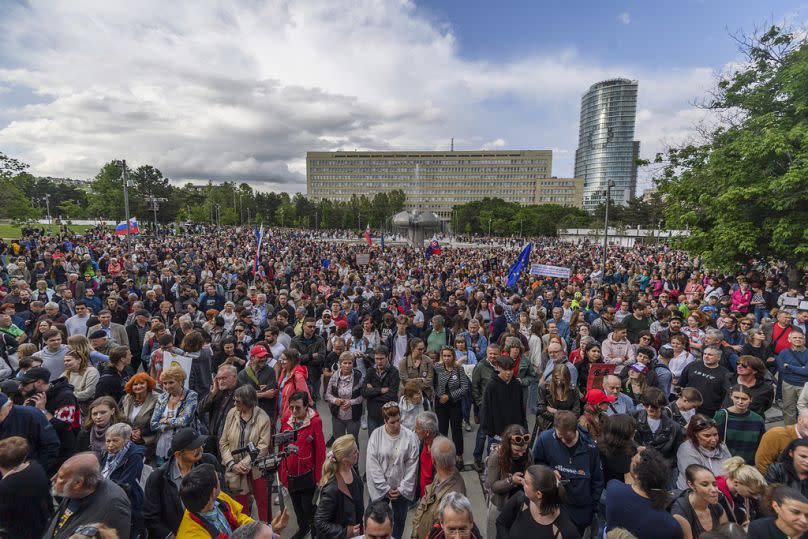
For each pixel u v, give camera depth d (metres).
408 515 4.87
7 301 9.05
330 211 108.88
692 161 16.69
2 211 47.09
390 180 161.38
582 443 3.75
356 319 10.25
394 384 5.60
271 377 5.79
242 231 66.44
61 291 10.20
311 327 7.64
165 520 3.22
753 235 13.16
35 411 4.05
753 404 4.96
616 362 6.65
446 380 5.77
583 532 3.67
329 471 3.43
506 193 155.62
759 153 12.87
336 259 26.36
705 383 5.48
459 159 157.50
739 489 3.24
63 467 2.84
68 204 85.06
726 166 14.14
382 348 5.62
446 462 3.43
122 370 5.57
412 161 159.62
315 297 11.97
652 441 4.18
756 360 4.99
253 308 9.63
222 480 4.29
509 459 3.65
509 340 6.05
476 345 8.04
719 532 2.54
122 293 10.12
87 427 4.20
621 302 9.28
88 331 7.33
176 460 3.52
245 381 5.67
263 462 3.57
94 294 11.26
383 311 10.08
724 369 5.48
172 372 4.51
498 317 9.49
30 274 14.15
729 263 14.21
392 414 4.14
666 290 14.06
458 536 2.62
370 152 161.12
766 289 12.03
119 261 16.69
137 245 27.00
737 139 13.92
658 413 4.33
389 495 4.07
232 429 4.34
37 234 30.97
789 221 12.56
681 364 6.45
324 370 6.74
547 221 92.31
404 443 4.20
